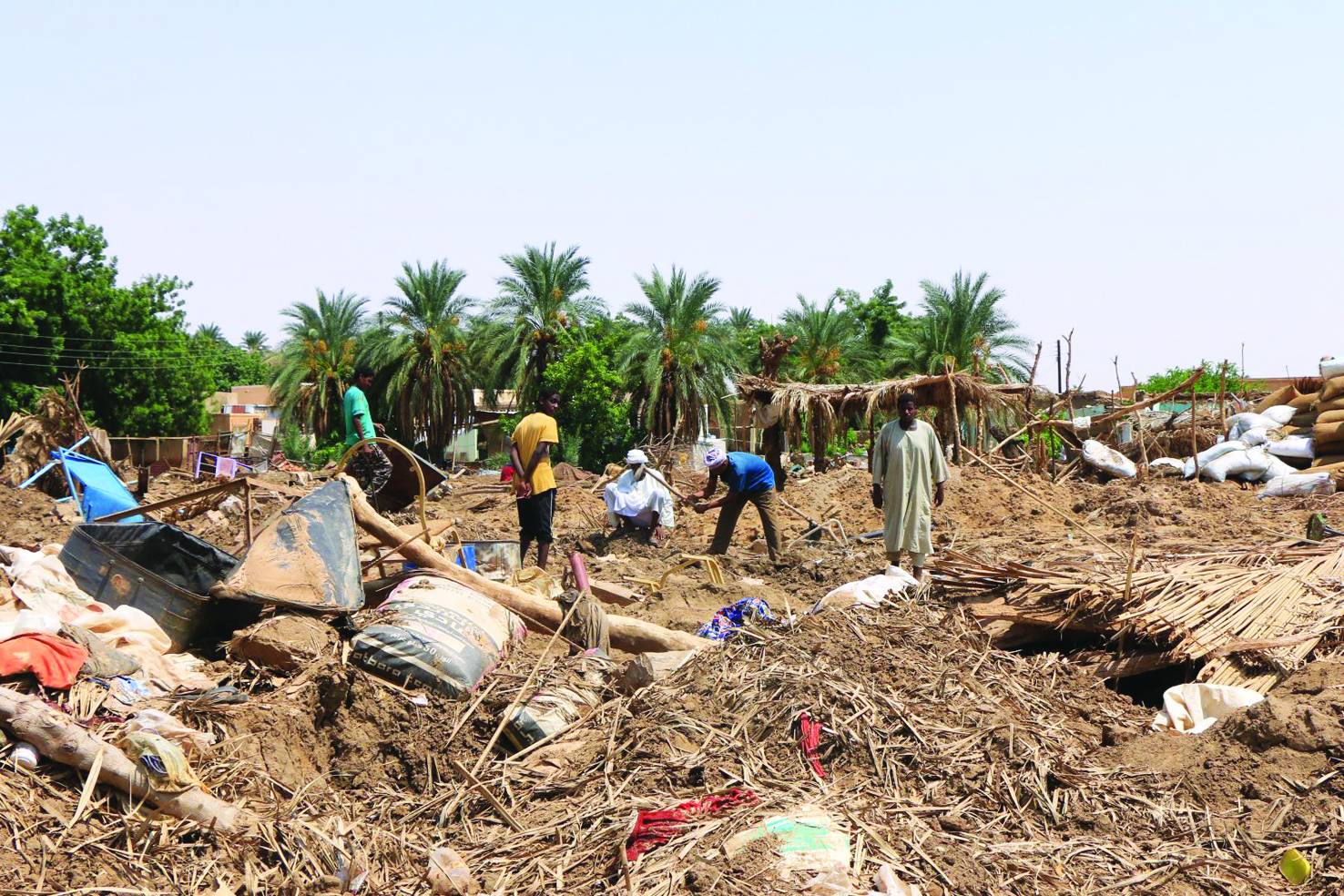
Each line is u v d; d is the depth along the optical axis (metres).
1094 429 25.61
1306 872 4.11
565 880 4.16
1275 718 5.14
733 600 9.20
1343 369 17.62
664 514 13.23
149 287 49.50
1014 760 5.06
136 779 4.09
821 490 17.16
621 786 4.88
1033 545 11.39
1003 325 44.38
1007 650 7.10
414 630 5.68
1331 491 16.03
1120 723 5.81
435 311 48.00
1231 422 20.62
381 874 4.21
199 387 51.84
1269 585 7.01
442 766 5.11
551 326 47.59
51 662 4.59
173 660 5.50
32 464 14.90
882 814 4.50
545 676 5.94
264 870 4.02
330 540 6.17
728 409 46.28
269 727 4.82
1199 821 4.68
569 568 7.97
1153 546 9.24
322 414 50.06
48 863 3.69
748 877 3.92
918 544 9.34
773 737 5.21
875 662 5.93
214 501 8.47
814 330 46.03
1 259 44.28
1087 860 4.34
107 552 5.96
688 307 45.81
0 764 4.01
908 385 18.64
